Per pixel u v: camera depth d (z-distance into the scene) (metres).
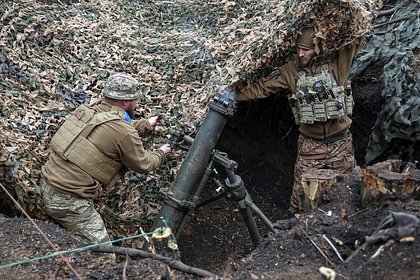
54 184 3.41
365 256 2.29
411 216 2.32
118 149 3.39
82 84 4.42
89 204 3.52
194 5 5.63
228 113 3.90
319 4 3.78
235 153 5.78
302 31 3.84
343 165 4.09
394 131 4.77
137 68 4.64
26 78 4.28
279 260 2.58
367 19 3.87
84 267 2.75
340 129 4.04
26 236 3.04
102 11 5.33
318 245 2.62
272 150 5.80
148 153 3.60
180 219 3.72
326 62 3.93
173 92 4.46
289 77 3.97
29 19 4.72
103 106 3.52
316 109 3.89
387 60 5.23
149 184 4.07
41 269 2.74
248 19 4.98
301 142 4.23
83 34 4.83
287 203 5.40
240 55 4.26
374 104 5.34
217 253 4.66
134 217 3.99
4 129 3.87
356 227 2.66
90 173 3.41
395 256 2.21
